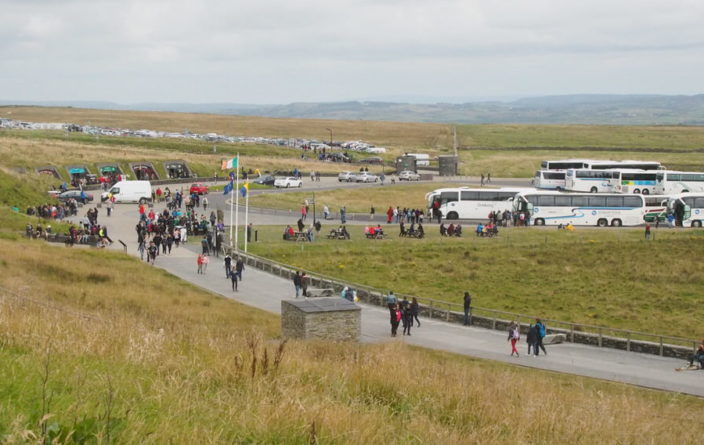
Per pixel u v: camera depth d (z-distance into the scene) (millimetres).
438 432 14352
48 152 144500
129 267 66938
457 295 72375
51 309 26969
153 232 86000
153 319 39219
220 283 65875
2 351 14703
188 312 47594
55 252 67688
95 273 58688
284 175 160875
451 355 44438
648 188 139375
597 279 80562
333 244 88875
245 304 57094
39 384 12203
